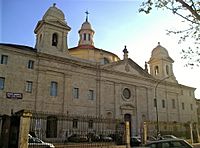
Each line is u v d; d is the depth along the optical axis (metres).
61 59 38.50
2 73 32.59
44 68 36.53
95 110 41.06
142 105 48.66
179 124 40.97
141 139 32.06
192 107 60.25
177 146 14.37
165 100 54.09
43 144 22.19
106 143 27.75
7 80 32.72
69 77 39.06
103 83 43.50
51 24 39.88
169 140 14.64
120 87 45.88
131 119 46.09
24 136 16.94
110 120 34.06
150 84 51.44
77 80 40.12
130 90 47.56
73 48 51.75
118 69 46.50
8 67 33.25
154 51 58.97
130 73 48.28
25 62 34.94
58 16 41.31
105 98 43.03
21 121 17.14
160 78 54.94
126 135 27.33
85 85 40.97
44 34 38.97
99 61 45.41
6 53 33.56
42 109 34.72
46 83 36.31
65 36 41.25
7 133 19.67
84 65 41.31
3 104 31.64
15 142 17.95
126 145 26.58
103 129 34.75
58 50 39.59
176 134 40.00
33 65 35.72
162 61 56.81
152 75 56.00
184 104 58.38
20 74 34.03
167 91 55.12
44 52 37.59
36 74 35.59
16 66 33.94
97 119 34.81
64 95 37.62
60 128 35.34
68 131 35.59
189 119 58.06
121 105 45.00
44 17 40.69
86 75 41.56
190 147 14.51
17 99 32.88
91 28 53.81
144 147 14.28
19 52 34.59
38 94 34.91
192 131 41.03
